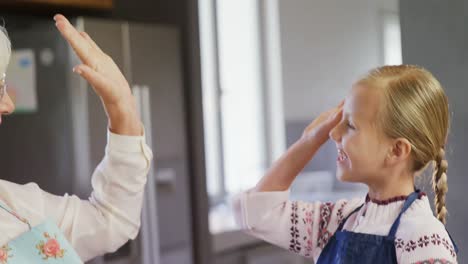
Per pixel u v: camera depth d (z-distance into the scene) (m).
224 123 4.70
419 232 1.14
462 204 1.79
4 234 1.24
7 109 1.24
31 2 3.08
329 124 1.36
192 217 3.46
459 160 1.79
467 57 1.76
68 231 1.33
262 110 4.91
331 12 5.12
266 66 4.89
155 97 3.22
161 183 3.23
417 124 1.18
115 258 3.00
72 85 2.96
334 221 1.35
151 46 3.21
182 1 3.46
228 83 4.73
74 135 2.98
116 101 1.26
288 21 4.87
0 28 1.26
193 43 3.46
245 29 4.85
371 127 1.20
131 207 1.36
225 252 3.63
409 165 1.22
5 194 1.29
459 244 1.81
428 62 1.83
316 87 5.04
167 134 3.27
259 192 1.41
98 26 2.98
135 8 3.57
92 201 1.38
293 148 1.41
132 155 1.31
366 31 5.33
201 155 3.48
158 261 3.17
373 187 1.25
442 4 1.80
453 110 1.79
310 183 5.00
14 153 3.09
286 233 1.39
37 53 3.02
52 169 3.02
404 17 1.87
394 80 1.20
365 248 1.20
